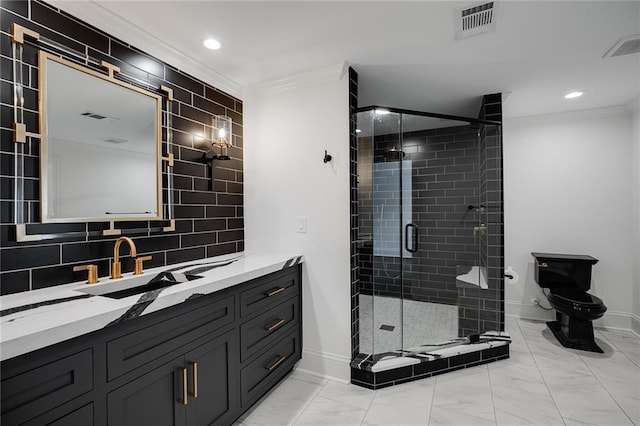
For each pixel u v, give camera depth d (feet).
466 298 8.32
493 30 5.41
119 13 4.83
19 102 3.91
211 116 7.06
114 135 5.03
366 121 7.11
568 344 8.46
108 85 4.95
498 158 8.25
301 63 6.68
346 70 6.77
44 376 2.80
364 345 7.22
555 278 9.53
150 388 3.84
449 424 5.41
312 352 7.26
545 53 6.25
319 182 7.17
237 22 5.13
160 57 5.82
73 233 4.48
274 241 7.70
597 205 9.86
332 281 7.06
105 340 3.32
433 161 8.50
